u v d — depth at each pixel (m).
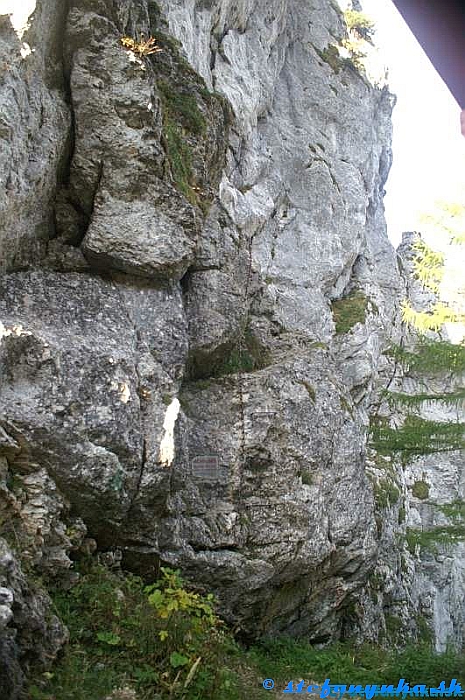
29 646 5.82
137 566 8.26
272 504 9.70
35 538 6.84
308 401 10.57
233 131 15.44
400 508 18.28
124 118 8.77
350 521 10.67
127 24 9.47
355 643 12.21
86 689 6.05
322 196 18.73
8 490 6.76
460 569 21.92
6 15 7.66
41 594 6.34
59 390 7.21
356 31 23.09
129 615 7.09
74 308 8.11
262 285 13.00
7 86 7.45
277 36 19.11
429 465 22.77
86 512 7.41
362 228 19.89
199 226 9.41
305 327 16.92
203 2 14.69
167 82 10.46
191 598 7.62
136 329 8.57
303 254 17.78
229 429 9.80
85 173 8.68
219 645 7.27
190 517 9.12
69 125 8.63
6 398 6.97
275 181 17.53
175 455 8.19
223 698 6.74
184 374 9.90
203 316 9.91
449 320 13.66
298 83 20.12
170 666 6.63
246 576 9.22
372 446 14.87
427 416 20.83
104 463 7.28
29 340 7.19
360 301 19.27
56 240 8.70
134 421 7.66
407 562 18.84
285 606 10.04
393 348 14.06
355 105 21.19
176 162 9.68
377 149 22.27
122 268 8.73
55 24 8.48
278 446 9.98
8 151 7.36
